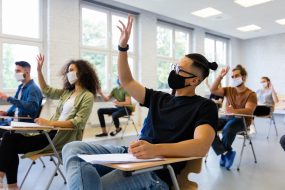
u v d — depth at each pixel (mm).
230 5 6203
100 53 6359
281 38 9109
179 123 1338
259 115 3855
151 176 1225
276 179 2832
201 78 1431
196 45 8531
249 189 2533
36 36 5309
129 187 1147
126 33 1504
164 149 1088
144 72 7066
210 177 2885
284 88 9055
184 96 1429
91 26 6211
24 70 2924
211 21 7598
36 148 2119
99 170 1266
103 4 6262
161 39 7750
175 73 1445
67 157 1215
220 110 3514
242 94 3393
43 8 5348
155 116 1436
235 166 3320
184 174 1313
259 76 9711
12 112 2998
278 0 5824
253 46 9898
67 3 5559
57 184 2482
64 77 2551
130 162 1016
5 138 2031
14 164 2037
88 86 2434
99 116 5250
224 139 3221
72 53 5676
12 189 2020
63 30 5512
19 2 5082
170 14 7012
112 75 6605
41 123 2021
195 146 1137
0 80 4824
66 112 2312
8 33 4945
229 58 9922
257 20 7426
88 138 4855
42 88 2768
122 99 5387
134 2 6137
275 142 4879
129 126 6406
